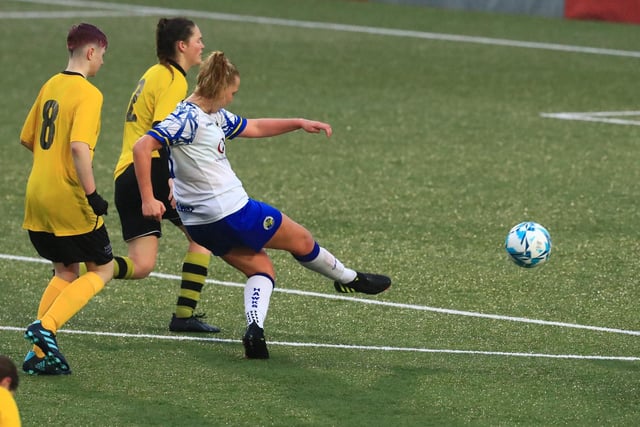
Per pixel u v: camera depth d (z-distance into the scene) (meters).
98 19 85.00
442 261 31.23
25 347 23.34
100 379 21.25
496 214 36.75
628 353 23.50
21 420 19.09
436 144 47.88
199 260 24.91
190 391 20.64
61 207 21.34
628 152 46.75
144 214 21.66
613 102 58.72
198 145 21.95
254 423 19.12
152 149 21.67
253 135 23.67
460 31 83.69
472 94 60.16
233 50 72.75
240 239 22.30
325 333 24.69
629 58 73.00
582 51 75.44
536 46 77.19
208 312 26.44
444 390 20.86
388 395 20.58
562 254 31.86
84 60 21.64
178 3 95.38
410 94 59.88
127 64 66.25
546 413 19.80
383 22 87.44
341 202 38.19
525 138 49.31
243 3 96.12
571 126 52.16
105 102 55.84
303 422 19.20
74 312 21.62
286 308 26.58
